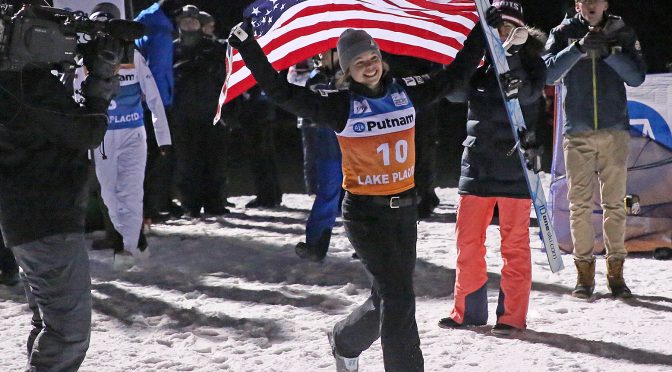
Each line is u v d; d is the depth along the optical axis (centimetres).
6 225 1038
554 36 1798
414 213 1166
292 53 1329
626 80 1762
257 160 3148
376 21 1362
